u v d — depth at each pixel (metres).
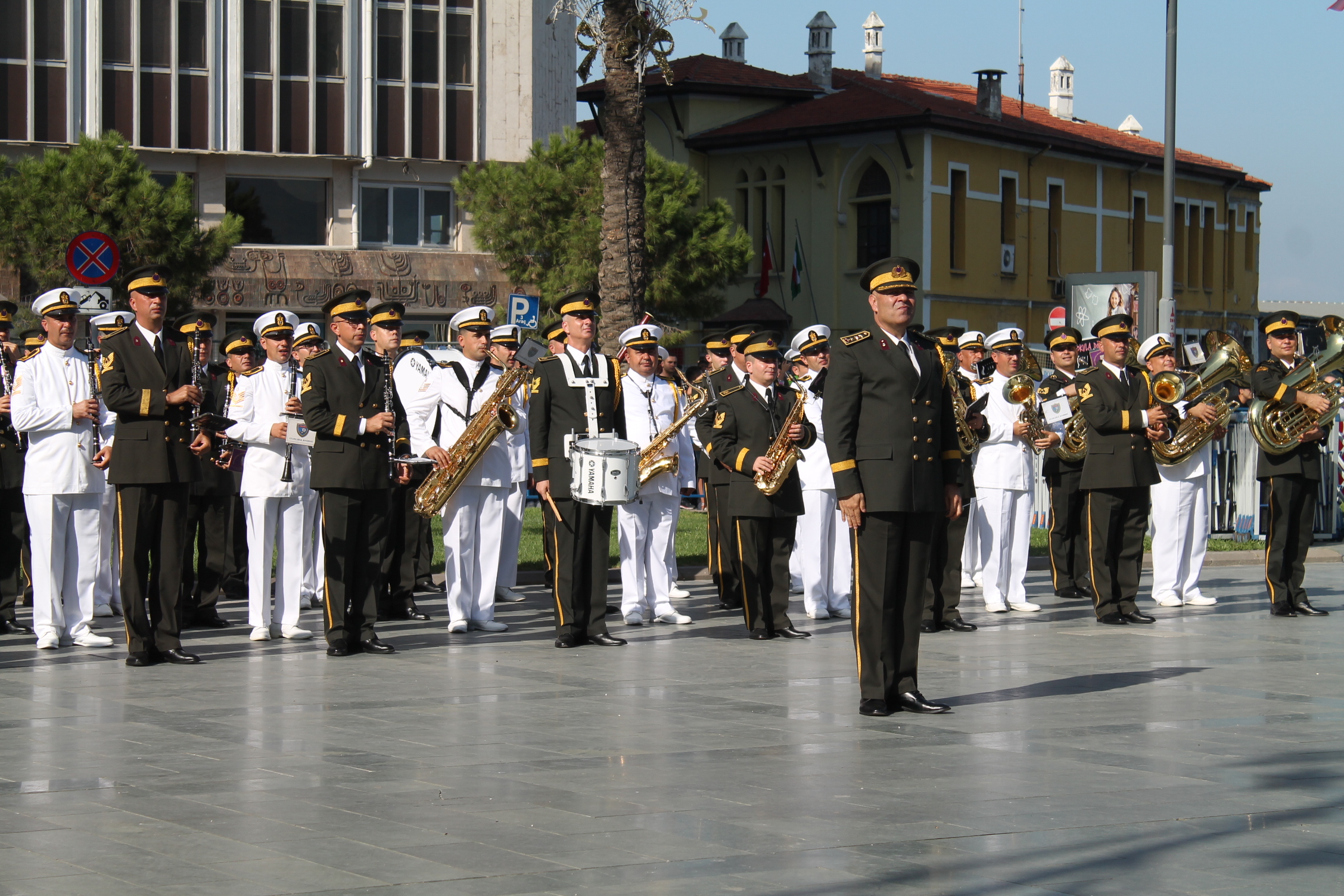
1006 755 7.80
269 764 7.54
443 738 8.22
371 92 37.16
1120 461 13.44
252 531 12.38
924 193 42.53
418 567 16.27
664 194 31.56
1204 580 17.88
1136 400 13.72
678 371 16.66
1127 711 9.10
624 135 23.25
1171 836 6.21
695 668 10.87
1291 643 12.25
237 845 6.02
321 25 36.81
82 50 35.06
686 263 31.88
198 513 13.36
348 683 10.17
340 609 11.50
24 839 6.09
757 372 12.72
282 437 11.98
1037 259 47.16
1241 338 58.41
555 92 40.44
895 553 9.00
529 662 11.18
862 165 43.94
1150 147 53.50
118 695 9.65
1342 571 19.14
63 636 12.21
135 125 35.28
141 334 10.97
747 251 32.44
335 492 11.47
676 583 16.66
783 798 6.84
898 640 9.07
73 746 7.96
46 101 34.88
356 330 11.62
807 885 5.52
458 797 6.85
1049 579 18.06
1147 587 17.22
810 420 14.15
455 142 38.25
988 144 44.84
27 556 14.59
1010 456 14.45
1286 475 14.12
